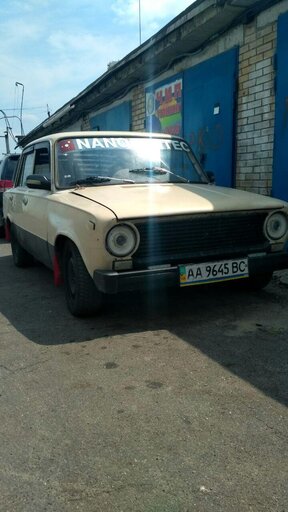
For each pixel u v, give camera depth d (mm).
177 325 4152
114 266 3750
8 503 2062
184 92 8578
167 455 2348
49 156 5133
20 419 2740
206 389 2982
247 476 2168
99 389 3055
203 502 2018
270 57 6312
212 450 2371
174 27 7578
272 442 2414
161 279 3818
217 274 4023
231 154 7332
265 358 3395
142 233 3801
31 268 7078
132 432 2559
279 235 4309
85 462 2322
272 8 6172
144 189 4461
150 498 2057
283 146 6191
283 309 4449
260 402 2799
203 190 4590
